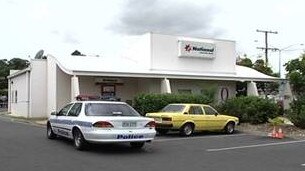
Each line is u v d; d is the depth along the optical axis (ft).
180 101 84.23
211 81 112.98
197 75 105.09
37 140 55.42
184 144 54.19
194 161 40.14
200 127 67.05
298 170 35.99
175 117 64.59
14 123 91.97
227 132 70.64
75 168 35.58
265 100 82.07
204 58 111.86
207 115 68.03
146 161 39.70
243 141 58.39
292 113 74.79
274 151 48.03
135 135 44.93
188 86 109.91
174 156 43.21
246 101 82.33
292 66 112.27
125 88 108.06
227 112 83.76
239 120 81.87
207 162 39.65
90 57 108.68
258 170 35.78
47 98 110.63
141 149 48.34
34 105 110.52
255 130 74.43
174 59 107.55
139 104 84.79
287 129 71.67
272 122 73.56
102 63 102.78
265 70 171.94
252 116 80.33
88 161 39.17
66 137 51.96
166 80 100.01
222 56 114.73
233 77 111.04
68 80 103.50
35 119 103.19
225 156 43.73
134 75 96.48
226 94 115.55
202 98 87.25
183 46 107.86
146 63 105.50
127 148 48.78
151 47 104.27
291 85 112.47
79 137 45.98
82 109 47.16
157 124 65.62
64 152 44.75
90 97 82.23
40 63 111.34
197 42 109.91
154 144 53.93
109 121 43.93
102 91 104.47
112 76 95.45
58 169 35.06
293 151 48.11
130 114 47.19
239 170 35.65
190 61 110.01
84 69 91.71
